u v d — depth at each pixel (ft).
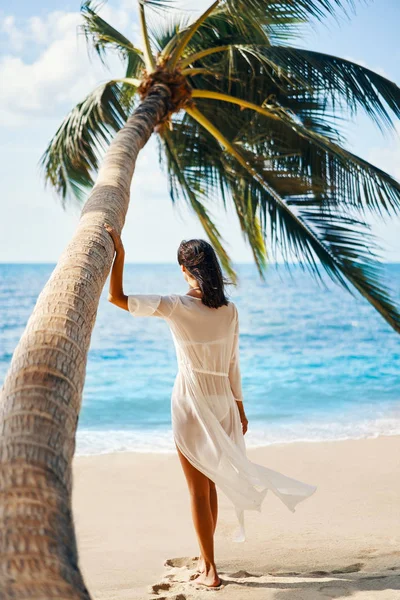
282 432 32.78
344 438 30.55
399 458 24.64
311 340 94.73
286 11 25.59
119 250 10.03
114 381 59.47
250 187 30.86
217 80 29.76
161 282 231.09
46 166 32.19
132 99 32.24
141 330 100.07
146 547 14.70
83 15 27.37
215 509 12.11
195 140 32.30
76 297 6.86
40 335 5.86
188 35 25.89
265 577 11.90
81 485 20.61
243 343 91.97
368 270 27.35
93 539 15.31
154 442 29.66
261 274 33.65
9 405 4.85
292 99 29.01
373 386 53.47
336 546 14.29
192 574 11.97
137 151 18.60
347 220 27.78
